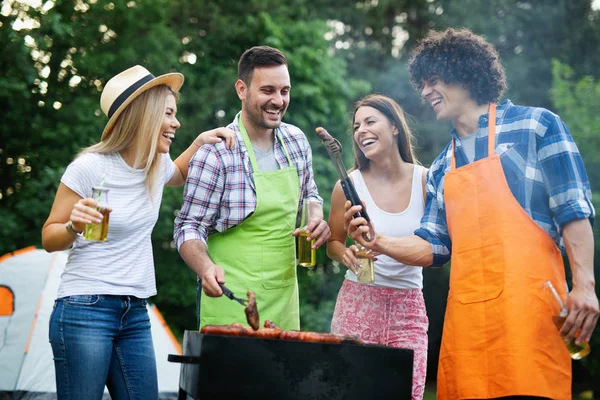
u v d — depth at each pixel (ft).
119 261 9.13
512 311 8.50
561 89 36.06
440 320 44.73
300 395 7.82
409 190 11.42
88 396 8.78
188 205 10.21
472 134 9.31
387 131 11.29
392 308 11.18
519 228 8.67
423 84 9.59
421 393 11.10
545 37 48.62
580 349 8.29
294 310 10.78
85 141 37.55
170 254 39.63
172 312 41.24
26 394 20.56
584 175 8.59
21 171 38.45
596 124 34.47
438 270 43.37
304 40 40.93
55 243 8.79
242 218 10.27
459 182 9.20
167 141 9.59
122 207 9.18
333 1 52.24
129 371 9.24
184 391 9.02
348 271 11.51
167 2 40.45
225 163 10.26
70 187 8.99
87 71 38.40
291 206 10.63
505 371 8.47
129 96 9.25
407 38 52.95
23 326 21.44
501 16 49.73
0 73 35.83
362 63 51.11
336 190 11.74
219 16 42.34
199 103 39.40
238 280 10.27
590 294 8.14
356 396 7.90
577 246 8.34
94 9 38.68
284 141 10.89
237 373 7.73
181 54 42.19
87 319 8.86
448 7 51.65
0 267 22.34
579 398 38.29
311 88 38.70
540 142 8.75
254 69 10.32
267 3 43.45
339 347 7.92
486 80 9.11
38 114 38.04
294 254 10.82
